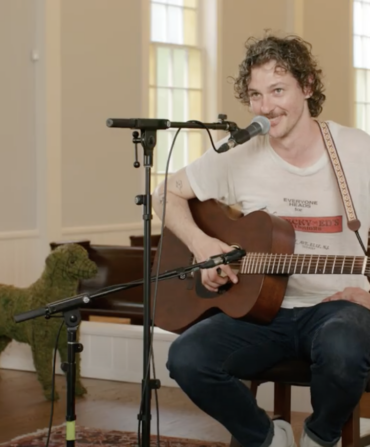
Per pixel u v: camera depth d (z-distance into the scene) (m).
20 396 4.31
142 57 7.77
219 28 8.68
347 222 2.75
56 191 6.89
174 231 3.07
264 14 9.30
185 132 8.50
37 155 6.84
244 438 2.75
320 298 2.82
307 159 2.87
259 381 3.03
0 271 6.56
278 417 3.02
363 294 2.76
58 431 3.66
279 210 2.90
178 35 8.48
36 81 6.82
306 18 9.86
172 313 3.04
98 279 5.38
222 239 2.97
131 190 7.73
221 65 8.73
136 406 4.11
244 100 2.93
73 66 7.10
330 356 2.55
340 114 10.49
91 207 7.30
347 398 2.57
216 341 2.74
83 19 7.18
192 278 3.04
